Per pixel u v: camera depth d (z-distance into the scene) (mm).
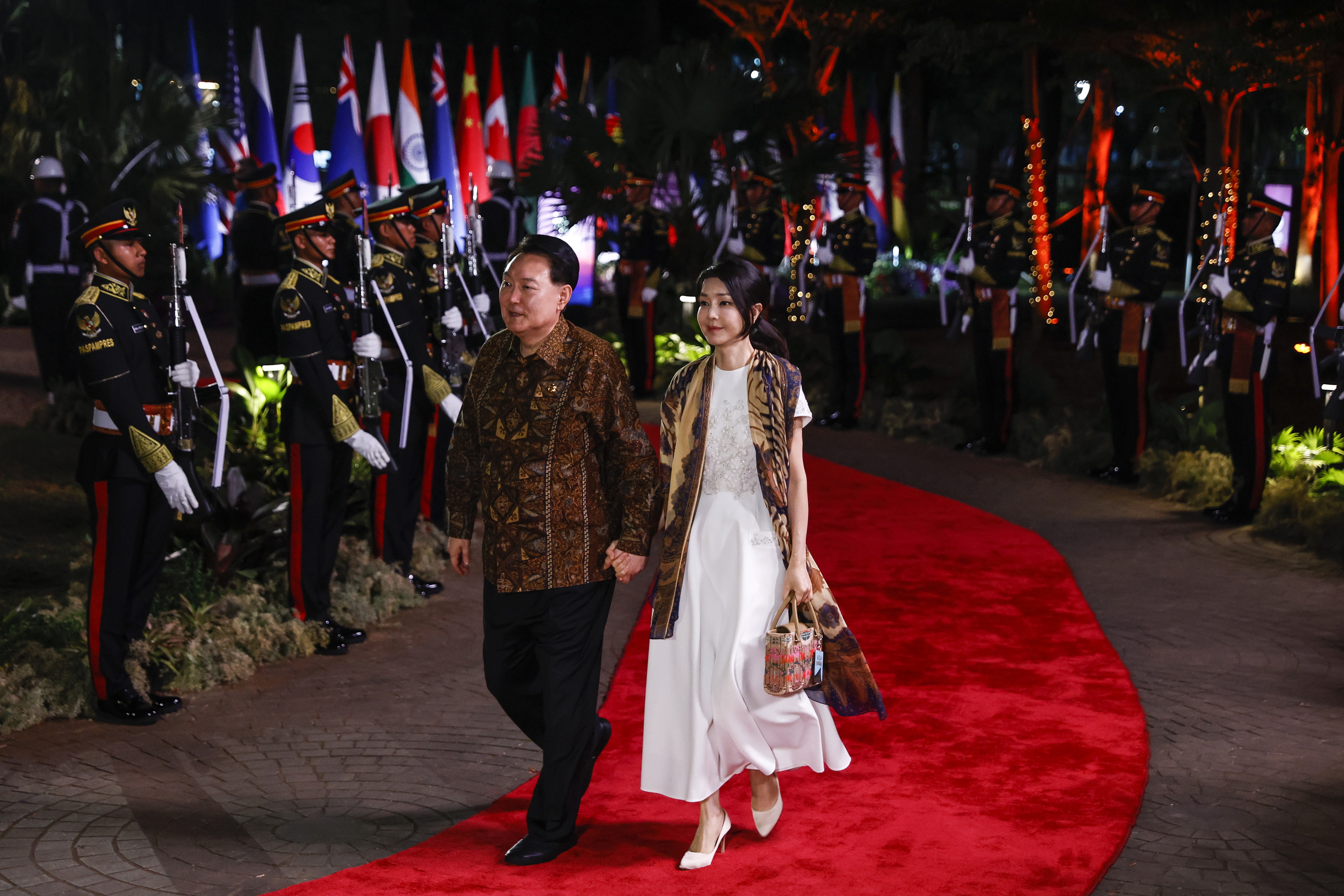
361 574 6305
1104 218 9805
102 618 4672
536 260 3459
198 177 14195
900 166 22562
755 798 3666
